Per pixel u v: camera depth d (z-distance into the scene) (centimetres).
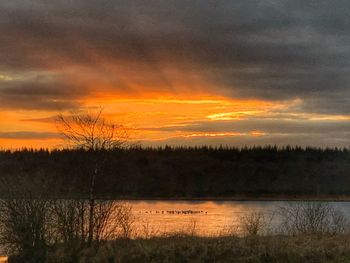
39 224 2538
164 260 2377
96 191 2648
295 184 10438
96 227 2603
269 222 3569
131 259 2406
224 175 11619
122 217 2742
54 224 2559
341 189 9175
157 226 4156
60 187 2594
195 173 11488
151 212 7338
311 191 9788
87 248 2536
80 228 2580
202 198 11156
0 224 2542
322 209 3369
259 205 9050
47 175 2825
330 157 10225
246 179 11600
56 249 2539
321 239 2658
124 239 2631
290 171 10881
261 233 3014
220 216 6612
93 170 2642
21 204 2533
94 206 2611
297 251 2370
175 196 10525
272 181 11288
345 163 9912
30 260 2514
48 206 2553
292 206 3791
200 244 2467
